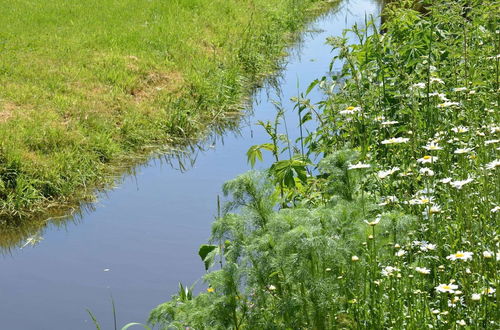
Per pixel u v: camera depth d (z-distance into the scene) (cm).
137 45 1464
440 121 659
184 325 446
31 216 888
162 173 1009
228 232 436
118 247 782
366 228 426
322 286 402
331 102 731
